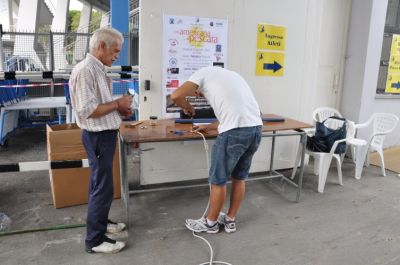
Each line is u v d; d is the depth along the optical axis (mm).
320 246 2371
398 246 2395
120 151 2791
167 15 2990
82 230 2490
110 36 1985
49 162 2600
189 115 2811
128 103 2125
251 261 2182
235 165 2367
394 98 4625
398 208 3010
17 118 5117
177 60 3109
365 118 4445
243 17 3279
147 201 3033
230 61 3326
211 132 2568
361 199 3188
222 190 2389
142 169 3293
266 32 3404
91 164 2086
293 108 3752
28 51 5160
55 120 5543
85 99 1906
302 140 2994
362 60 4246
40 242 2322
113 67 3170
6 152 4367
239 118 2227
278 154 3822
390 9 4379
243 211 2883
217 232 2521
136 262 2135
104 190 2109
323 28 4172
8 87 4586
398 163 4242
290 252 2289
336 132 3373
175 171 3416
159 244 2344
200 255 2232
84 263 2107
